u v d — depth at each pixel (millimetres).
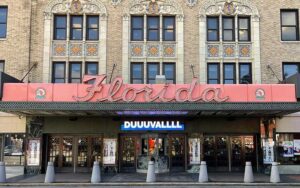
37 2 26641
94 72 26359
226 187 19297
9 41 26266
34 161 25406
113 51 26359
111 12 26688
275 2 26953
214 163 26234
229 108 21844
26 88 22172
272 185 19781
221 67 26281
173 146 26219
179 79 26078
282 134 25969
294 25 27031
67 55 26234
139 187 19328
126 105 21891
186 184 19984
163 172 25516
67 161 26172
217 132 26141
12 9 26594
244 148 26422
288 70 26625
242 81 26422
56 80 26234
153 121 25672
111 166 25656
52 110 22109
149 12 26641
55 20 26812
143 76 26219
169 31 26891
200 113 23922
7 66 26031
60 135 26328
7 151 25562
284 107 21891
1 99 22562
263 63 26438
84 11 26578
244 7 26859
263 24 26797
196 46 26484
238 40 26703
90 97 21984
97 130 25906
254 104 21969
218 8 26781
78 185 19984
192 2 26766
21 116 25594
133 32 26812
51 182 20609
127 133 26281
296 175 24625
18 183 20281
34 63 26016
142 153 26094
